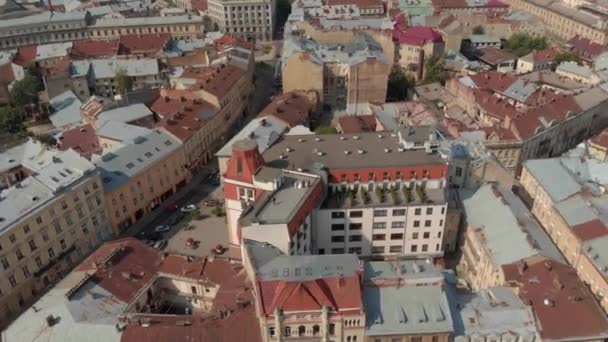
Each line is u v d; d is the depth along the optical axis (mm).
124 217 150625
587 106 189500
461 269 133875
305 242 122500
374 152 136125
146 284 110812
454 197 137750
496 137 168125
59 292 107625
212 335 95750
